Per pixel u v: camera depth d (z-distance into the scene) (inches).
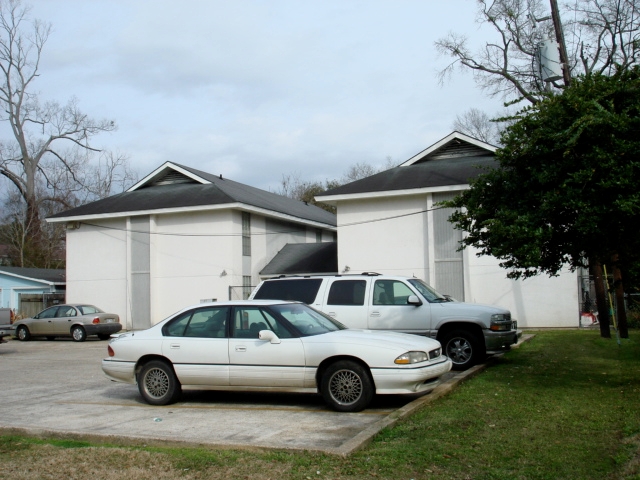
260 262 1283.2
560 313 995.3
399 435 274.1
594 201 336.5
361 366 340.5
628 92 354.0
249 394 408.5
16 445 279.3
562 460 236.8
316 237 1574.8
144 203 1256.8
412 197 1088.2
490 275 1029.2
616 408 320.5
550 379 419.5
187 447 268.8
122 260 1273.4
